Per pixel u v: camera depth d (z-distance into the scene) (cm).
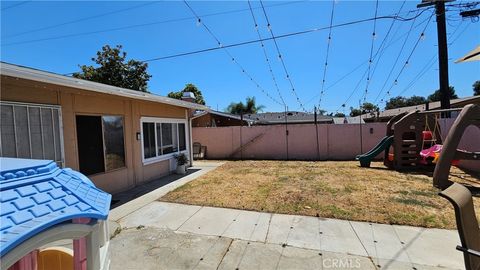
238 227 404
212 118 1956
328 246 337
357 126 1212
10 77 396
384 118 2270
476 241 197
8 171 124
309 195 562
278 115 3103
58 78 439
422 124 866
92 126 593
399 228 386
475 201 504
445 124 954
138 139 747
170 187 693
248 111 3186
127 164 696
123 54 1756
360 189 607
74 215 115
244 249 334
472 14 813
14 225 96
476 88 3164
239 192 606
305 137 1262
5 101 417
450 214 434
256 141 1317
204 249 336
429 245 333
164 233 388
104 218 132
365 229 385
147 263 303
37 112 471
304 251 325
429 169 855
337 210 463
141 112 766
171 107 947
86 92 555
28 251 97
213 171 930
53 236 108
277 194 578
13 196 109
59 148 511
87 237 129
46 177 134
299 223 413
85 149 573
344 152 1227
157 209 503
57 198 122
